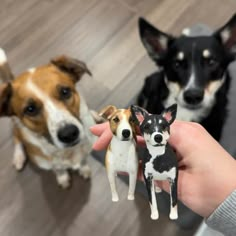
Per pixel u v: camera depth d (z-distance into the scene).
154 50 1.84
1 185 2.01
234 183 0.98
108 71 2.28
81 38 2.40
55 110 1.49
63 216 1.93
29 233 1.90
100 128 1.04
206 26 2.36
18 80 1.52
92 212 1.92
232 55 1.78
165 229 1.85
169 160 0.82
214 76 1.75
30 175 2.02
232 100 2.10
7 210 1.95
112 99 2.18
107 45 2.37
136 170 0.87
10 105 1.58
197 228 1.82
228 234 1.01
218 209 0.95
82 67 1.60
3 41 2.40
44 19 2.46
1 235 1.90
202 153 1.01
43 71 1.51
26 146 1.85
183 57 1.72
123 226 1.88
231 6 2.46
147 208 1.89
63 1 2.51
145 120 0.77
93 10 2.48
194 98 1.74
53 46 2.38
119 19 2.44
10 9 2.50
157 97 1.94
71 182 2.00
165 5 2.48
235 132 2.02
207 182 1.01
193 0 2.49
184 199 1.06
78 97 1.62
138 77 2.25
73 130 1.52
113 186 0.93
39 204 1.96
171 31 2.40
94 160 2.03
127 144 0.84
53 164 1.86
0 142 2.10
